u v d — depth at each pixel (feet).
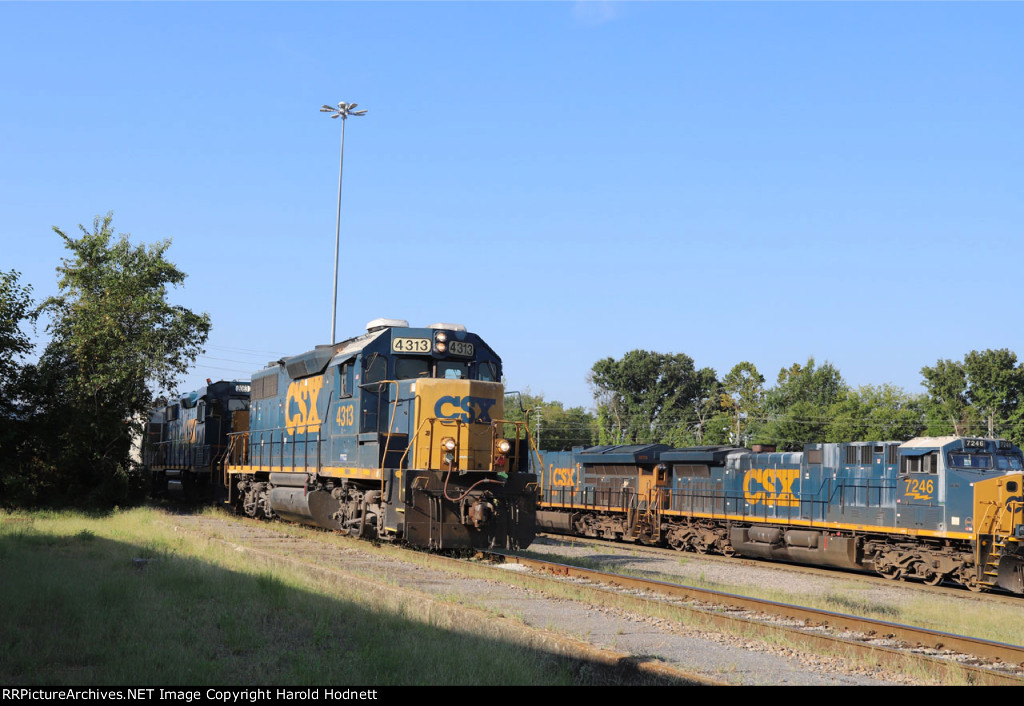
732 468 87.20
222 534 68.85
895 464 69.82
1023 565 59.16
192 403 121.90
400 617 34.88
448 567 53.01
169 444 131.13
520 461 64.80
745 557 87.20
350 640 32.04
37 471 97.86
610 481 104.37
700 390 274.57
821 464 76.69
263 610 36.22
